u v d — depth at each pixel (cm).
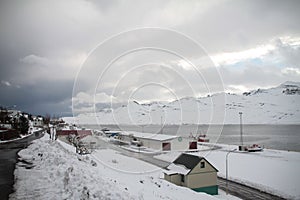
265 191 1948
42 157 1625
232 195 1850
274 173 2483
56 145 2422
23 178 1056
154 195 1069
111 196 764
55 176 1045
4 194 832
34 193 837
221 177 2408
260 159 3303
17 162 1516
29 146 2523
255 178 2300
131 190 1020
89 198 731
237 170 2647
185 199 1198
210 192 1891
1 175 1122
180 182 1905
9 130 3997
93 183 867
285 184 2086
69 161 1323
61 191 845
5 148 2419
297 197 1789
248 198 1778
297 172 2516
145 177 1697
